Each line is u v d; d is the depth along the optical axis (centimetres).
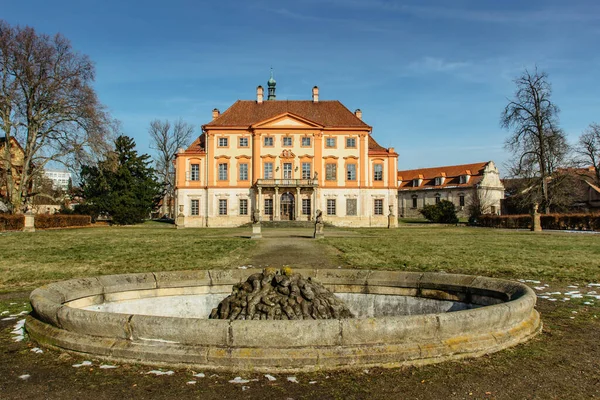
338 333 516
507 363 534
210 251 2145
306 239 3064
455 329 550
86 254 1973
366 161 6394
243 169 6344
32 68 4094
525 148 5209
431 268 1521
